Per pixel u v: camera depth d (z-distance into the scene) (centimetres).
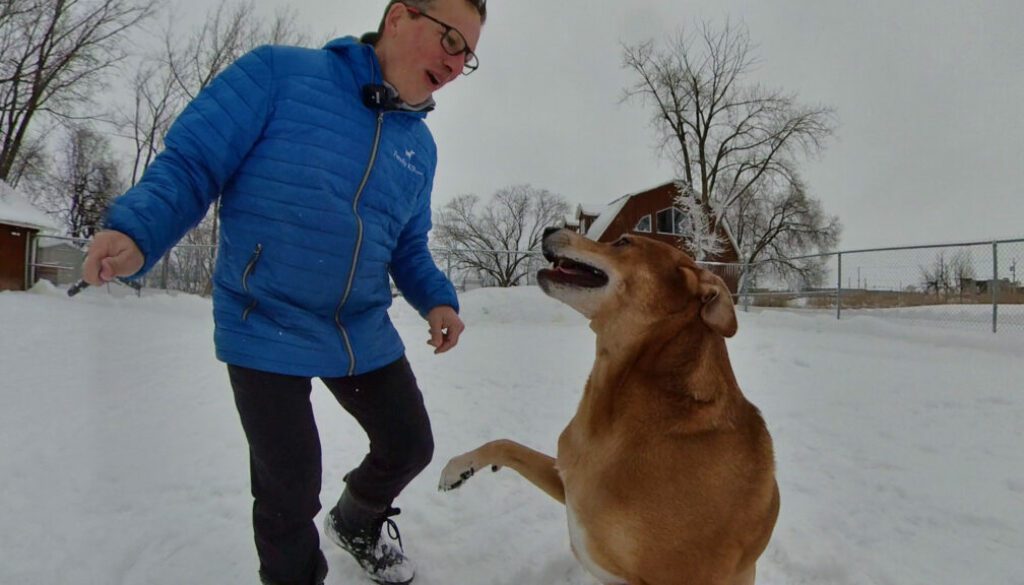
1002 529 320
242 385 204
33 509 287
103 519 284
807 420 526
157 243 169
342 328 218
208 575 244
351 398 238
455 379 674
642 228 3762
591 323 250
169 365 664
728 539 211
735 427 224
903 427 504
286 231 198
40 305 1261
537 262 1989
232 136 191
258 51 206
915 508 344
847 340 1062
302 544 210
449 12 210
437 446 432
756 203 3947
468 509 329
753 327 1321
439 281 275
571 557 282
